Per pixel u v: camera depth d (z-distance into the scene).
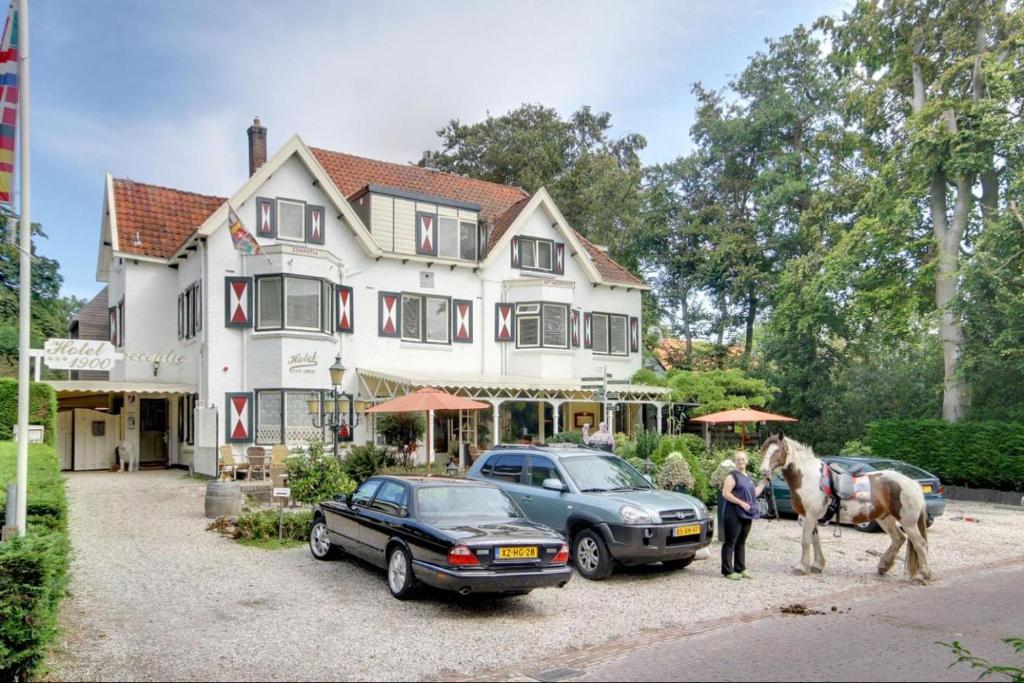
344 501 11.37
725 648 7.77
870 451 25.78
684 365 41.44
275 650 7.45
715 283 39.72
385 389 26.05
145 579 10.45
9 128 9.88
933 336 27.64
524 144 41.53
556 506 11.73
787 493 17.66
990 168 24.30
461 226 29.42
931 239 26.11
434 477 10.87
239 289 24.11
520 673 6.98
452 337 28.72
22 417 8.53
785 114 36.00
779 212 36.56
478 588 8.66
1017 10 24.08
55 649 7.38
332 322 25.25
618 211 41.34
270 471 22.06
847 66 30.75
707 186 40.44
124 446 26.20
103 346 23.28
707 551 12.49
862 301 27.67
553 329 29.97
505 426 29.55
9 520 8.17
